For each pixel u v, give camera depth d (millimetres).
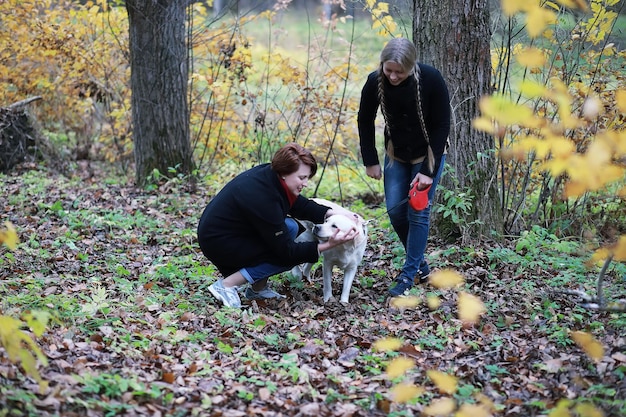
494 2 6691
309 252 4648
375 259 5965
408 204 5000
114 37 10102
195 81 8914
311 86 9281
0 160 9453
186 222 7164
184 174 8875
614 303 3910
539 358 3914
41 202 7332
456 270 5531
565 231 6855
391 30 7668
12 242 2957
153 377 3467
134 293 4820
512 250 6059
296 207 4891
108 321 4164
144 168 8828
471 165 6242
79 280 5125
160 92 8664
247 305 4840
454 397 3381
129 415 2990
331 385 3570
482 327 4402
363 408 3301
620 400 3193
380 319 4594
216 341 4094
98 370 3451
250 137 9141
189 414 3139
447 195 5992
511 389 3551
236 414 3143
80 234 6535
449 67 6172
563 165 2500
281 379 3598
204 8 9398
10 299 4285
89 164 10266
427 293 4938
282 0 9125
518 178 6809
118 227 6824
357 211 7797
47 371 3332
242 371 3684
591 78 6625
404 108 4684
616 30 6875
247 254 4695
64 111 10734
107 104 10438
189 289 5145
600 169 2600
